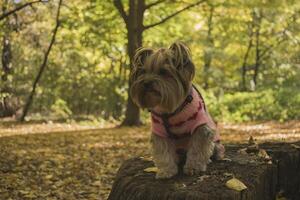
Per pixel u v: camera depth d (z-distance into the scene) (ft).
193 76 4.71
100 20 21.48
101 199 8.56
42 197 8.71
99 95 29.55
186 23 24.43
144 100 4.66
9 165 11.25
